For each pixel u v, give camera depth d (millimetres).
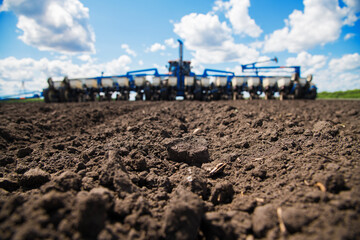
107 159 2621
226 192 2379
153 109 7859
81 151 3795
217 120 5668
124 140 4102
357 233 1403
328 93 24688
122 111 8352
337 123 5711
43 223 1514
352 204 1646
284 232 1615
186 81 15594
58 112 7559
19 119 5750
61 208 1688
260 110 7434
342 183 1932
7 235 1410
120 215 1859
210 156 3645
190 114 6918
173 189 2590
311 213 1669
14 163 3477
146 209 1915
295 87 15008
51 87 15234
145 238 1666
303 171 2439
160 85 16156
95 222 1566
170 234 1688
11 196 2330
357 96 19984
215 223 1780
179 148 3408
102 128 5523
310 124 5449
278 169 2744
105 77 16688
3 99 24625
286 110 7852
